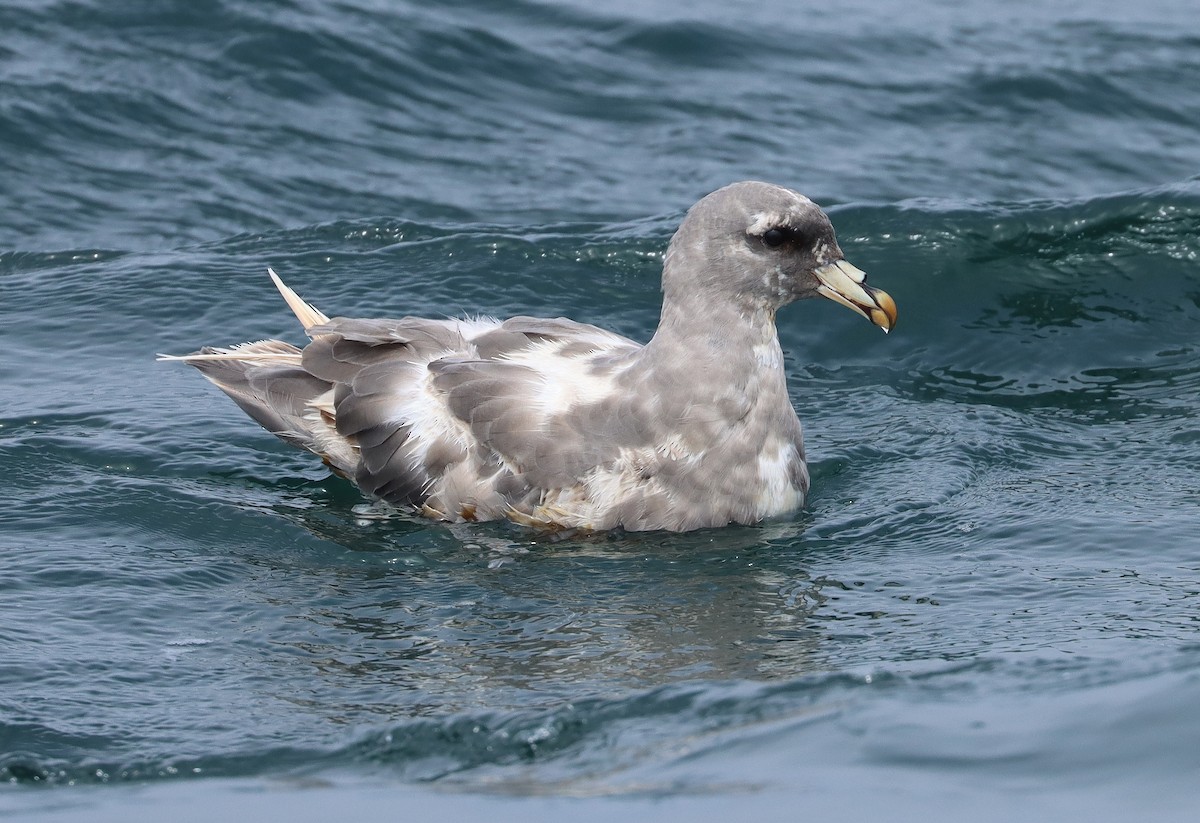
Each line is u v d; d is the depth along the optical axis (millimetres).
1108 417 14727
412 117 21844
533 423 12516
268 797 8320
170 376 15438
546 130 21859
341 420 13094
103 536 12258
